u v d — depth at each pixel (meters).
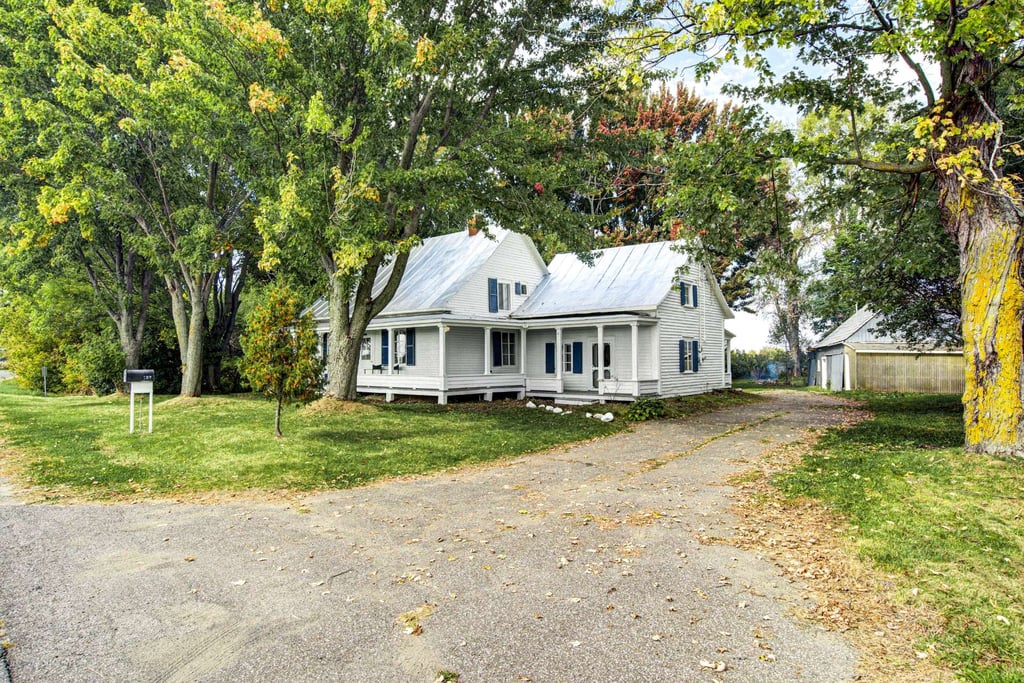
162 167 19.36
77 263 23.34
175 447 12.05
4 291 26.64
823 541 6.23
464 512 7.58
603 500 7.96
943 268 13.24
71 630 4.43
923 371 26.42
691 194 11.38
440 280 23.77
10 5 16.66
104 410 18.38
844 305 14.76
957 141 8.88
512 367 24.70
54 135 17.48
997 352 8.68
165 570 5.67
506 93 16.00
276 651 4.13
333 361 17.59
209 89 14.74
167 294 27.52
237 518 7.47
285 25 15.11
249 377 12.75
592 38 14.84
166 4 17.47
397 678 3.78
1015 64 9.26
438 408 18.98
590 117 16.52
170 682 3.74
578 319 21.30
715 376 26.48
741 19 8.46
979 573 5.28
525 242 25.44
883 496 7.55
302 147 14.97
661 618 4.59
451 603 4.89
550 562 5.77
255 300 29.80
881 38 8.34
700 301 25.22
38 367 27.77
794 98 11.25
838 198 12.53
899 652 4.07
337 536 6.69
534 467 10.41
